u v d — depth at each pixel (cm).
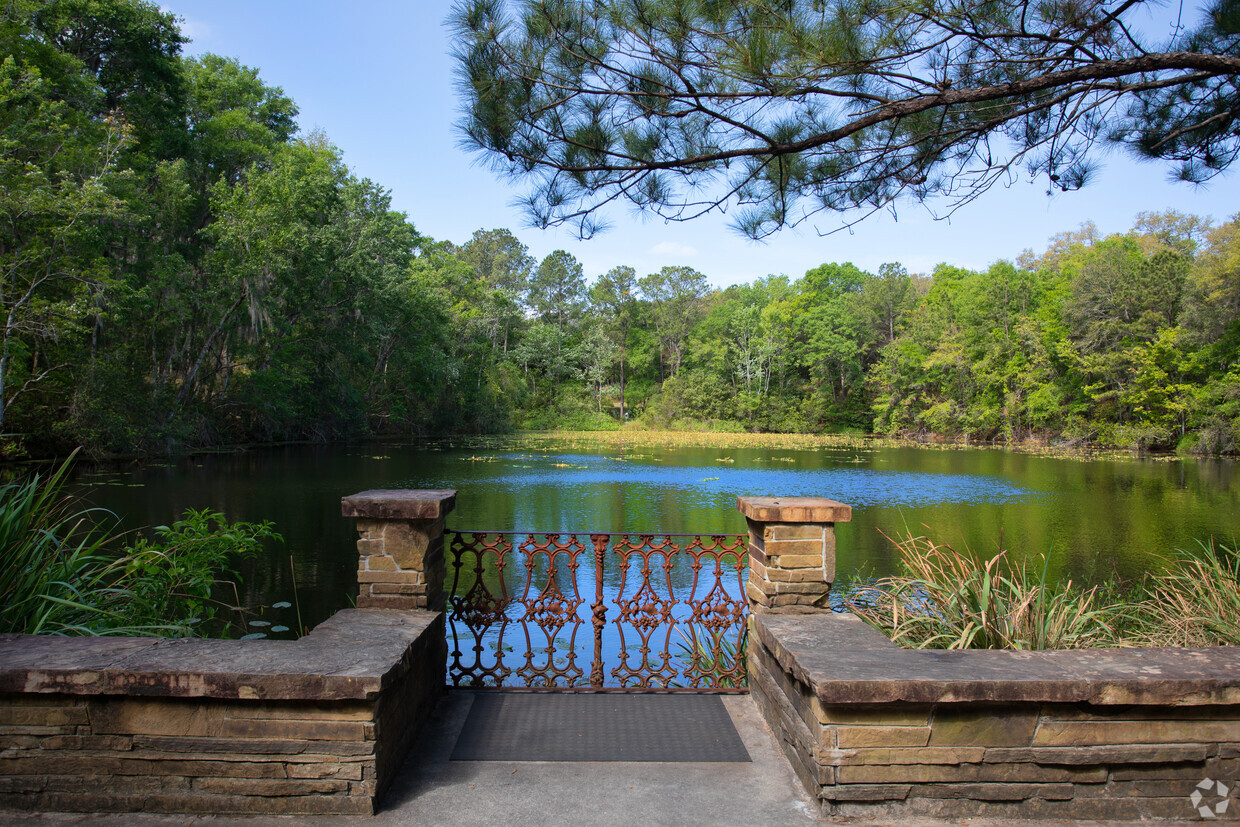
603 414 5666
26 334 1722
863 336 5525
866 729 231
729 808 239
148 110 2395
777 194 446
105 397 2033
